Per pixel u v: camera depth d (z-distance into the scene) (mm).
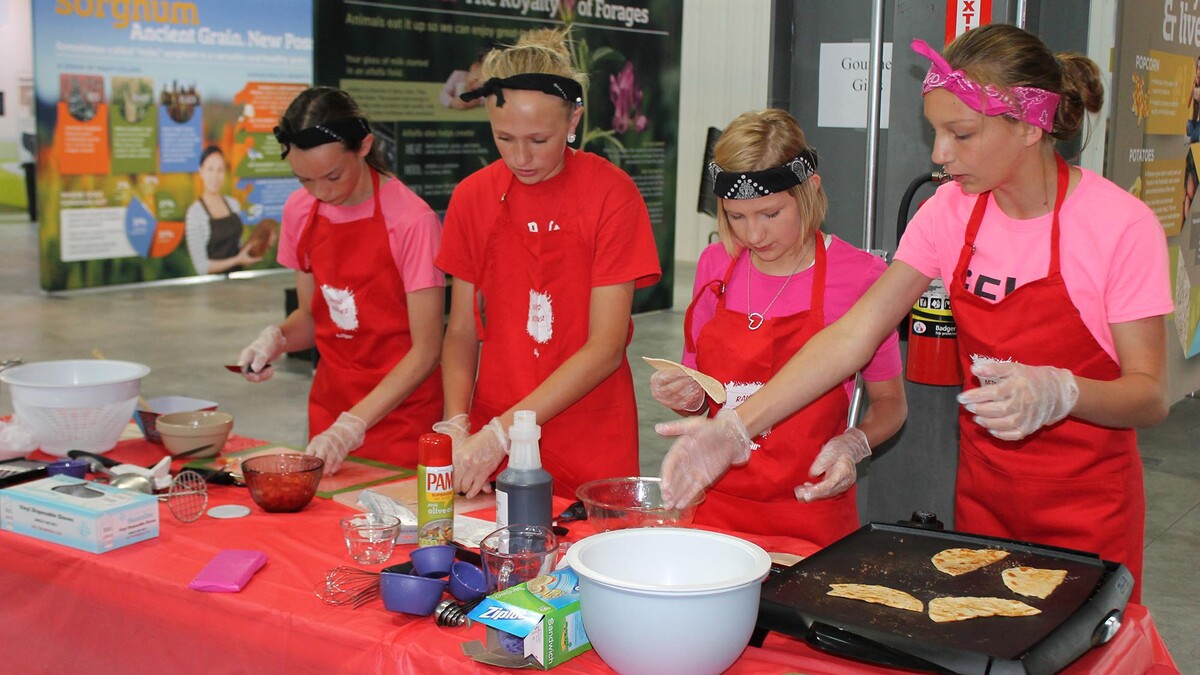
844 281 2031
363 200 2496
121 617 1636
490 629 1325
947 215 1873
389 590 1438
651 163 8422
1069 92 1668
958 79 1580
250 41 9453
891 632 1240
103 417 2182
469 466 1942
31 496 1753
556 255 2299
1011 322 1809
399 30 6766
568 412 2373
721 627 1198
